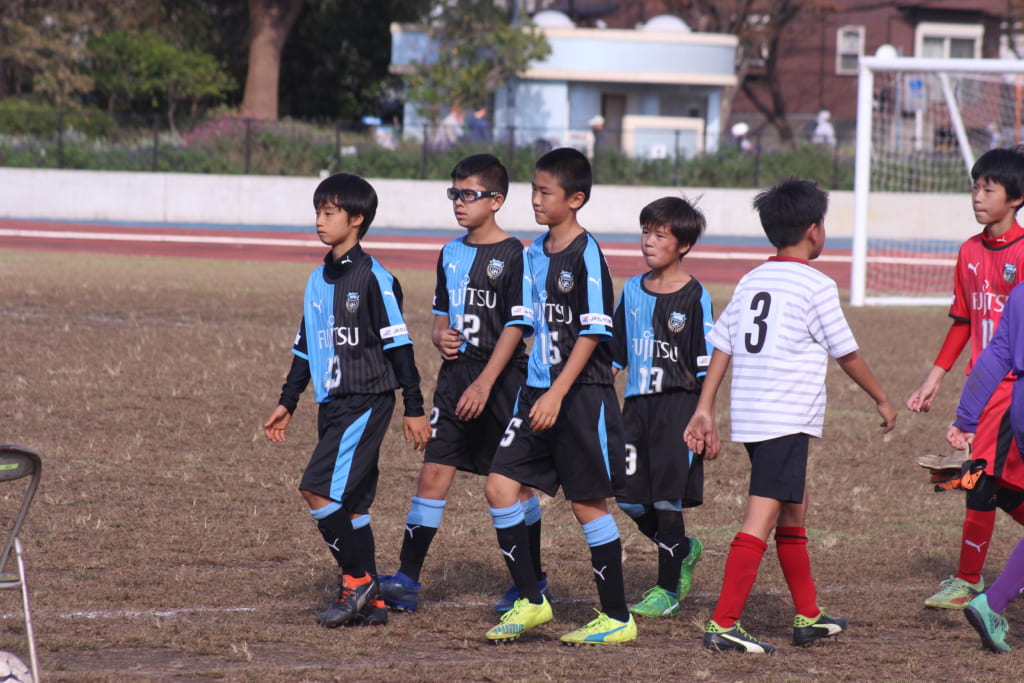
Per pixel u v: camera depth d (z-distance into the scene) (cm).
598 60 11312
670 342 1777
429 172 10975
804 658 1557
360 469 1648
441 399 1755
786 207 1602
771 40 13800
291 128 11444
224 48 14288
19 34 11525
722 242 10025
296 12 12738
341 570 1775
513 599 1739
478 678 1443
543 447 1628
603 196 10731
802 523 1617
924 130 11225
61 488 2333
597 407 1614
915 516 2388
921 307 6166
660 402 1784
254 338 4375
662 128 11312
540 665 1495
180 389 3403
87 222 10306
